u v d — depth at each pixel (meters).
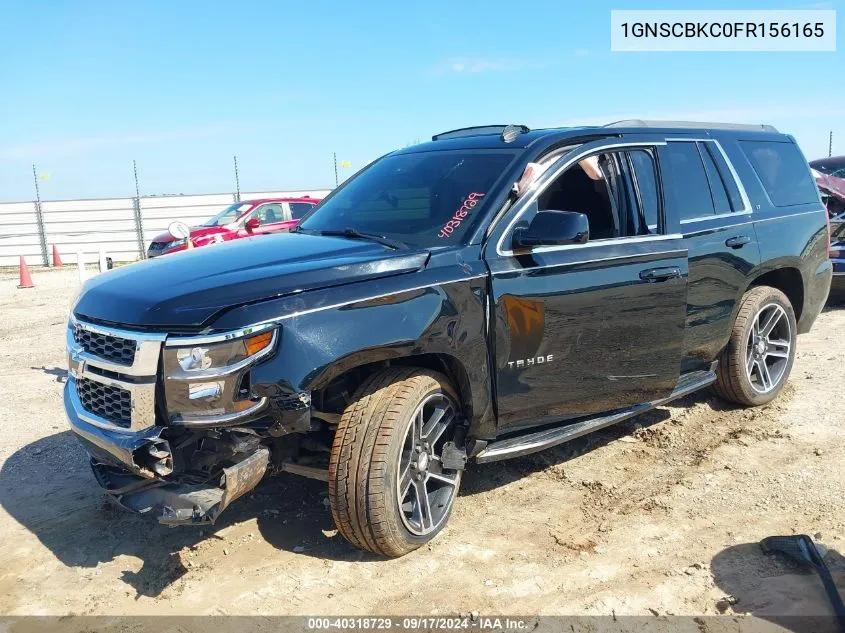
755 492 4.11
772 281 5.75
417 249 3.63
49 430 5.63
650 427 5.19
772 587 3.16
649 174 4.53
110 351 3.26
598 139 4.36
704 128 5.18
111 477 3.52
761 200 5.34
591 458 4.71
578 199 4.27
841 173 10.98
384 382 3.42
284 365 3.04
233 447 3.13
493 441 3.95
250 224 9.02
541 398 3.95
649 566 3.39
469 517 3.93
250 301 3.08
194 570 3.49
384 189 4.42
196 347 3.00
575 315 3.96
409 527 3.45
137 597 3.28
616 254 4.13
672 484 4.27
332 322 3.15
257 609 3.15
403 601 3.17
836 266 9.05
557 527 3.80
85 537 3.86
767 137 5.70
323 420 3.51
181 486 3.21
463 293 3.54
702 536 3.65
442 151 4.57
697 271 4.65
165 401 3.06
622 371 4.27
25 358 8.45
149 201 27.22
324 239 3.96
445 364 3.64
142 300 3.22
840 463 4.44
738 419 5.32
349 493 3.27
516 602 3.14
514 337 3.74
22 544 3.79
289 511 4.05
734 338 5.22
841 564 3.32
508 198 3.87
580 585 3.25
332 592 3.26
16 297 15.13
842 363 6.67
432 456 3.62
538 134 4.31
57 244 27.23
